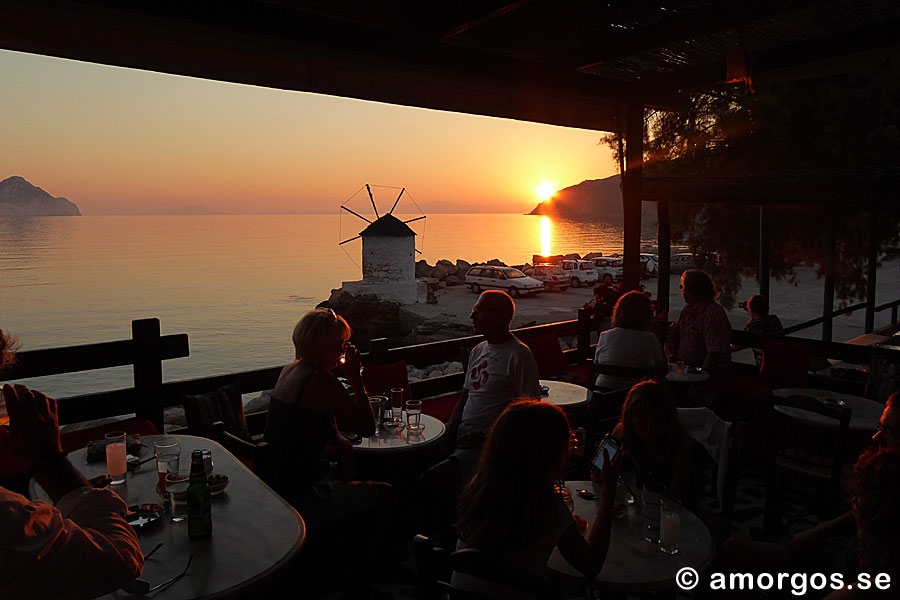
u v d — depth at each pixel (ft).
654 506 8.64
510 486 7.04
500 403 12.80
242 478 9.54
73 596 4.68
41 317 304.91
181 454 10.55
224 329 259.80
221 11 13.78
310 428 10.82
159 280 448.65
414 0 13.66
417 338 128.77
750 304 23.99
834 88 35.27
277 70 17.08
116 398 15.46
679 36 15.16
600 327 25.07
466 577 7.67
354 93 18.61
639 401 10.24
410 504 15.42
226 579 6.77
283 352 218.18
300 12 14.78
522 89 20.98
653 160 43.80
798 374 20.12
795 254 42.50
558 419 7.21
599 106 25.27
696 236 45.19
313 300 339.77
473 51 17.89
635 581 7.53
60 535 4.65
